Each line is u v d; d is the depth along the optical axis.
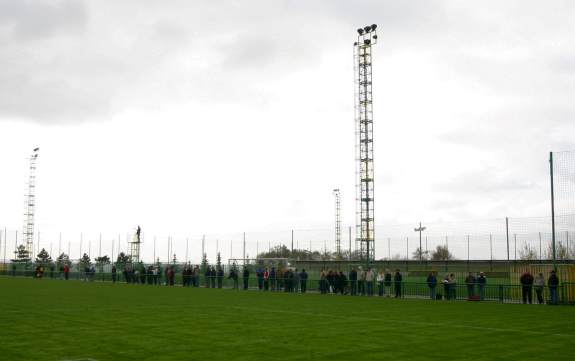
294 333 15.95
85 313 21.12
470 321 19.58
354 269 41.50
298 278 42.72
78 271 65.88
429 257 47.97
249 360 11.71
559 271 30.34
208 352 12.59
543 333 16.31
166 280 53.47
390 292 37.78
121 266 63.03
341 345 13.77
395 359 11.98
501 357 12.30
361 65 66.94
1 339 14.34
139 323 17.98
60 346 13.28
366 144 66.00
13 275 77.06
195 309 23.52
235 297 32.50
